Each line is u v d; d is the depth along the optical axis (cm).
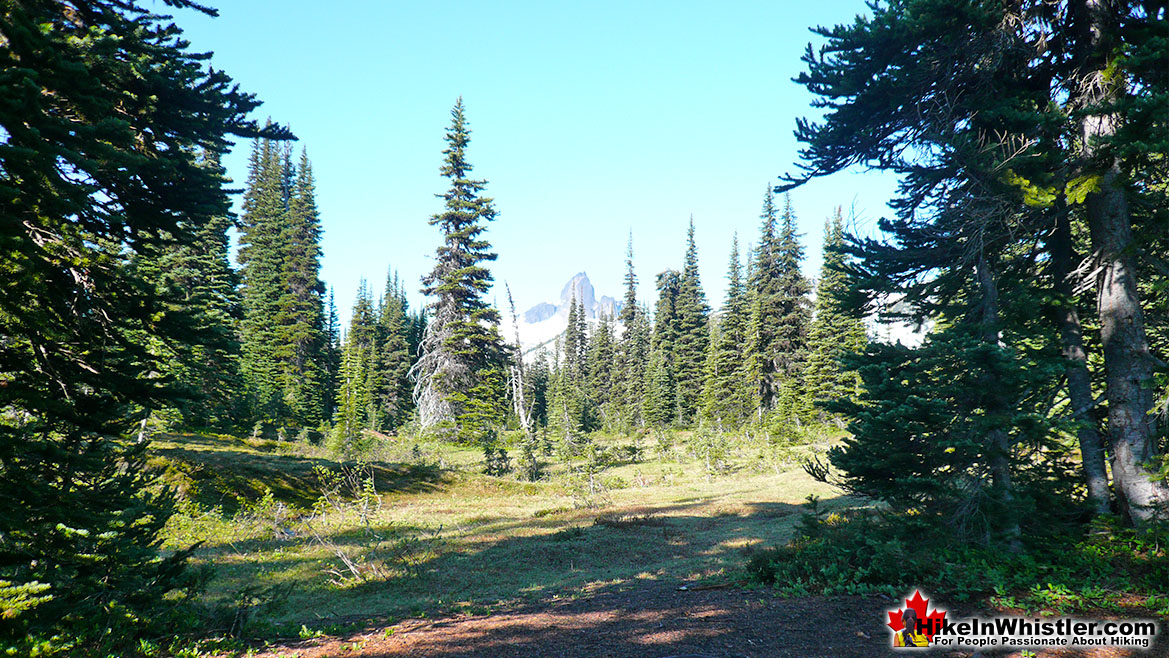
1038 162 1103
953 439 1019
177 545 1683
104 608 755
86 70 632
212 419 3709
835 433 4369
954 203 1169
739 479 3550
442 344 4516
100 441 855
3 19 579
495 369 4600
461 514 2552
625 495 3130
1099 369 1265
